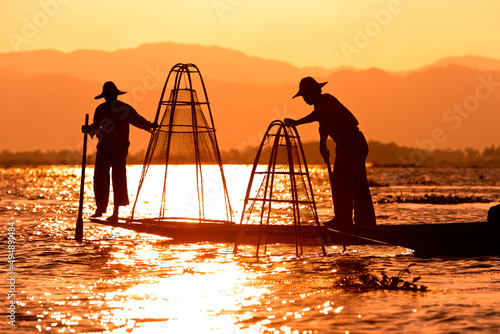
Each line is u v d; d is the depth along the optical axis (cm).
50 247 2430
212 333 1171
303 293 1527
